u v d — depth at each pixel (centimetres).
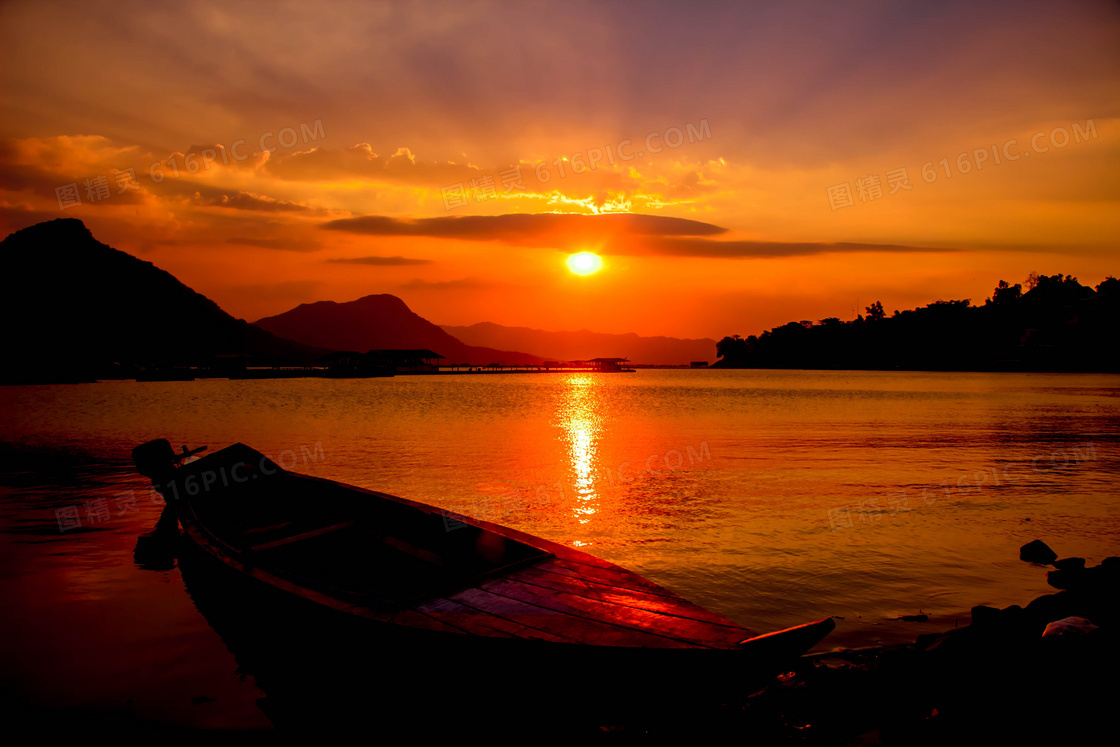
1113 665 573
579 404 5331
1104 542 1164
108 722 586
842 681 631
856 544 1129
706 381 12738
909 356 19725
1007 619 688
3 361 10575
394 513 946
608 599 635
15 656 712
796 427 3309
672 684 528
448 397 6412
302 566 890
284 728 580
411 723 599
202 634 771
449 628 575
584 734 559
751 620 802
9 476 1798
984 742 522
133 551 1096
